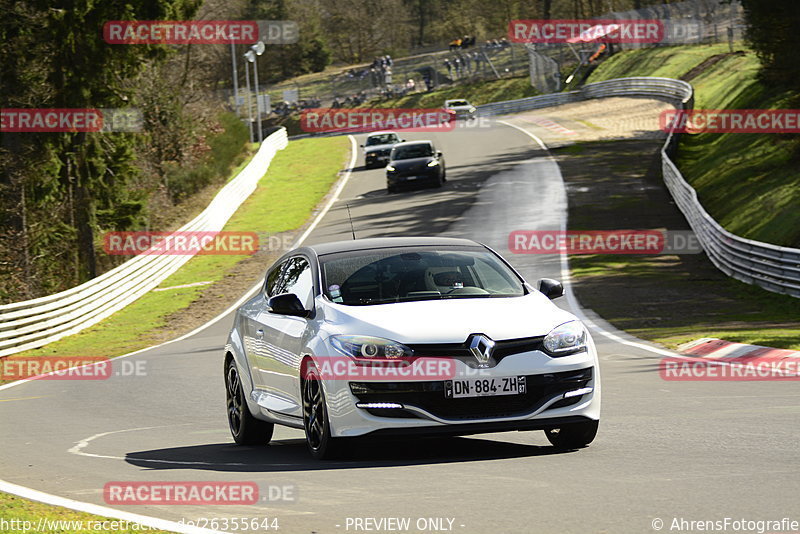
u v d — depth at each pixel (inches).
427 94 4128.9
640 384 455.8
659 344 619.2
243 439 358.0
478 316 289.0
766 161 1390.3
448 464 279.7
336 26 5659.5
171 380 609.0
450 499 228.7
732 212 1245.7
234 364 370.0
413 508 220.8
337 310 299.6
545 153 2162.9
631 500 218.4
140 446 367.6
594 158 2021.4
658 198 1517.0
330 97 4576.8
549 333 286.8
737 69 2583.7
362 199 1814.7
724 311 775.1
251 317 358.6
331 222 1599.4
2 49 1321.4
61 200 1437.0
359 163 2374.5
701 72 2795.3
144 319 1070.4
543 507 215.6
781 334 601.0
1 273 1304.1
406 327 283.6
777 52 1285.7
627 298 871.7
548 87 3668.8
